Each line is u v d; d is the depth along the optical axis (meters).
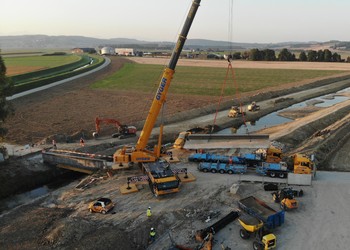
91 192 37.19
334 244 26.81
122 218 30.98
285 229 28.89
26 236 28.44
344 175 39.62
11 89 45.09
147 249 26.95
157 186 33.53
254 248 26.16
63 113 75.75
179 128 64.38
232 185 35.88
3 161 43.81
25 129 62.78
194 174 40.47
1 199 38.81
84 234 27.97
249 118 73.88
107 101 89.12
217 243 27.22
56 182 44.72
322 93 105.75
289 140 53.56
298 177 36.72
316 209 31.92
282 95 100.38
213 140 43.91
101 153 50.38
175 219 30.86
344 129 57.88
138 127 64.75
